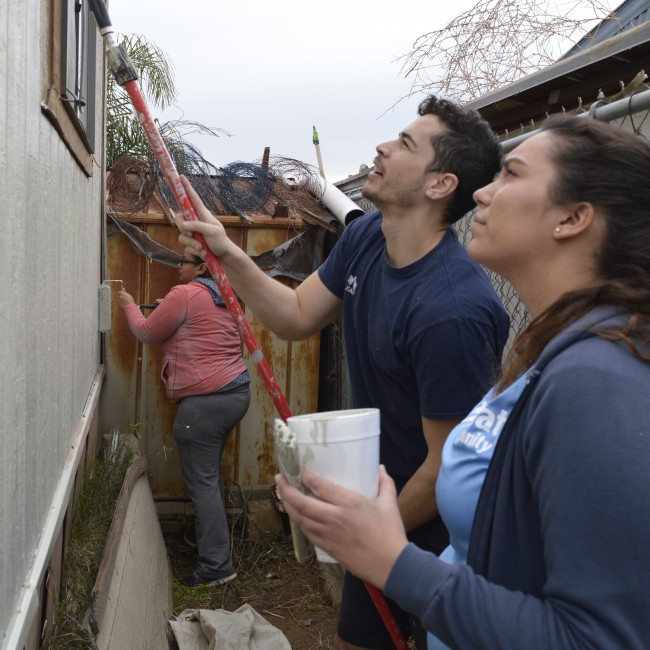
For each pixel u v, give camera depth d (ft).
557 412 2.90
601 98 7.38
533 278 3.61
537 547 3.13
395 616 7.45
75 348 9.38
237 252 6.98
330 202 15.62
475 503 3.63
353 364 7.56
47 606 7.09
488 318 6.24
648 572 2.62
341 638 7.80
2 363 4.31
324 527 3.32
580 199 3.40
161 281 15.57
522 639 2.82
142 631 8.43
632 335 3.03
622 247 3.33
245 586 13.83
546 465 2.89
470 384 6.13
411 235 6.70
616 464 2.70
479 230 3.80
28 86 5.36
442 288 6.28
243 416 14.43
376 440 3.62
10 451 4.58
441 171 6.53
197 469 13.89
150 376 15.61
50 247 6.75
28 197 5.42
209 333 13.89
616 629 2.62
